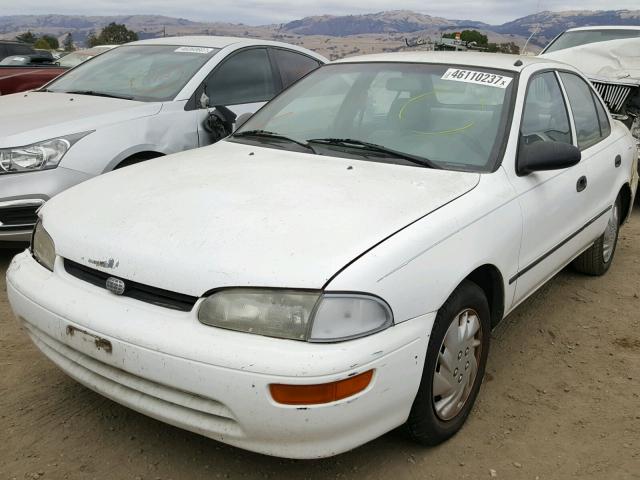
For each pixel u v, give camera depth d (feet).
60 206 9.14
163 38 20.45
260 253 7.15
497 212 9.18
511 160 10.00
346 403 6.75
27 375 10.18
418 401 7.93
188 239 7.52
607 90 24.48
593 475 8.35
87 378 7.92
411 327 7.38
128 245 7.67
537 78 11.77
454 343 8.43
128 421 9.05
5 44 41.88
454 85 11.23
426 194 8.71
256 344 6.71
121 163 15.31
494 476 8.24
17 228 13.84
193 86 17.22
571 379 10.87
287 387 6.56
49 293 8.05
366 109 11.42
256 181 9.17
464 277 8.23
